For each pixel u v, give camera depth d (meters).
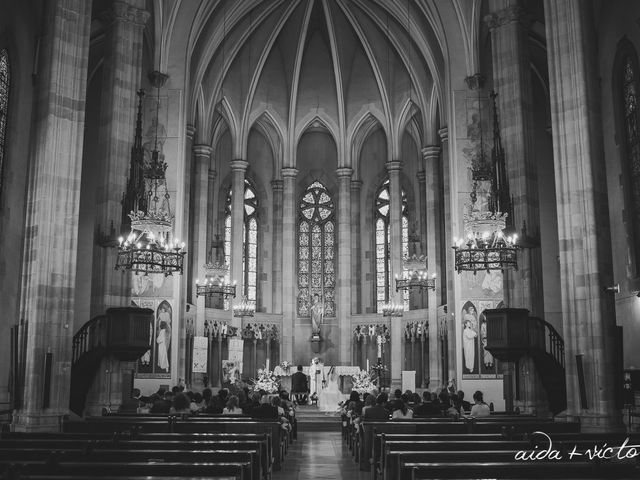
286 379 46.44
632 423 23.14
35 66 30.61
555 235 36.97
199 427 17.14
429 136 44.06
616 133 29.34
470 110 34.44
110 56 27.75
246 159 47.75
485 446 12.00
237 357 40.56
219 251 46.97
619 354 19.33
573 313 19.80
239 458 10.58
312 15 47.44
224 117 47.62
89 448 10.40
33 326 20.39
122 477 8.00
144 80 35.12
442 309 41.41
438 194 43.84
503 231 22.89
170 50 35.06
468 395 31.16
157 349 31.62
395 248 46.84
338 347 48.69
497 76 28.73
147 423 16.86
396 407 20.00
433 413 19.98
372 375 43.81
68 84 21.98
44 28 22.59
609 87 30.03
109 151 26.91
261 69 47.19
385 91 47.53
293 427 26.09
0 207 27.39
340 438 27.94
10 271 28.22
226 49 44.47
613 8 29.70
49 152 21.31
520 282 26.66
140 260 22.33
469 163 33.81
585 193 19.95
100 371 24.56
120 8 28.00
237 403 20.83
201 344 35.12
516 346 23.88
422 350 43.84
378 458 15.30
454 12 34.94
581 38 20.61
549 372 24.38
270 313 48.59
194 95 39.19
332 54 47.81
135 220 21.86
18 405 20.19
